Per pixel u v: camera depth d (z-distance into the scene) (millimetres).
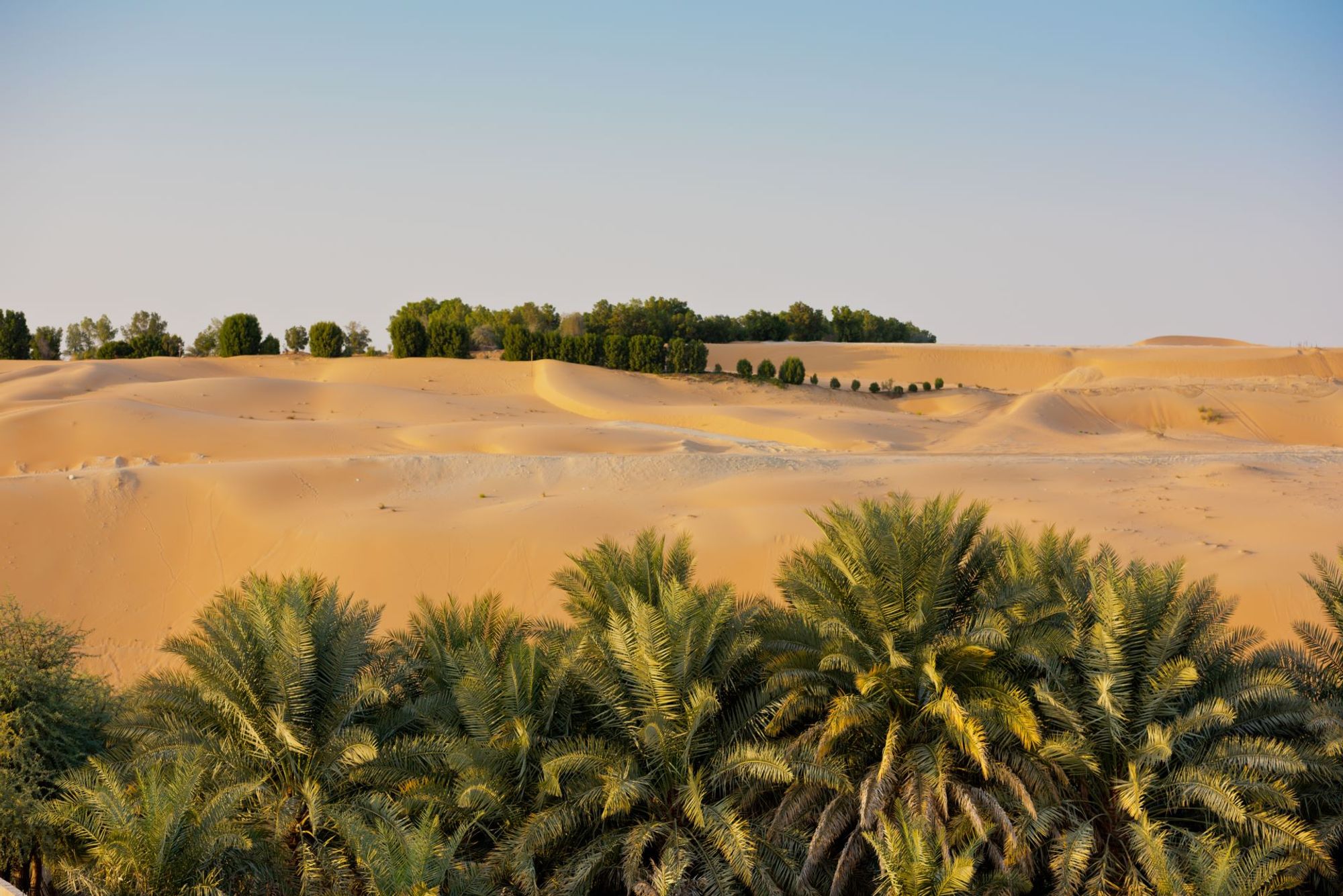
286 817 12367
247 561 26453
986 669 12891
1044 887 12195
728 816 11820
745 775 12508
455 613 16031
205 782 12734
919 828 10648
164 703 13695
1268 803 11859
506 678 13656
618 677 13352
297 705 13164
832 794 12938
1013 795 12125
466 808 12672
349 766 13062
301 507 29078
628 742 13180
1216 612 13688
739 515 27516
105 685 15789
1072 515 27078
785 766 11914
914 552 12922
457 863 11750
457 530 27016
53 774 13094
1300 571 22000
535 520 27562
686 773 12602
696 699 12367
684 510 28438
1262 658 13945
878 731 12914
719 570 24891
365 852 11227
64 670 13977
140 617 24531
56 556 26172
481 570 25531
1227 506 27844
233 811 11992
